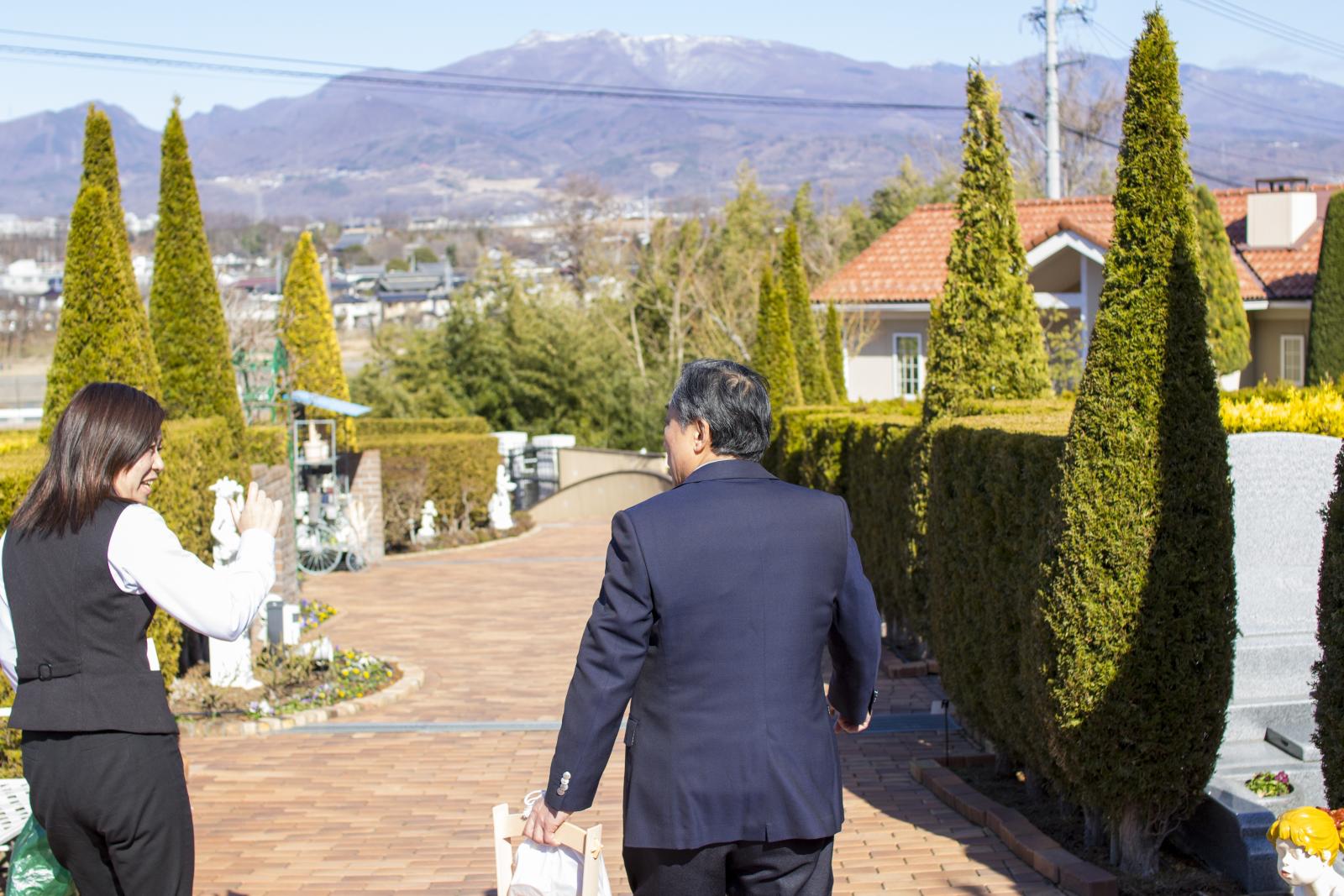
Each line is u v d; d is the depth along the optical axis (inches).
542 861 144.0
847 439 533.6
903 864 239.5
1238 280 861.2
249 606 142.2
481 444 1093.8
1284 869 146.9
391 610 649.6
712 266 1924.2
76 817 138.9
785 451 706.2
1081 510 220.5
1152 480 217.0
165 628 363.6
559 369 1562.5
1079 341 863.1
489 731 370.6
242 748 351.3
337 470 895.7
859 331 1066.7
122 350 383.6
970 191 436.5
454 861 245.9
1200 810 237.9
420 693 434.0
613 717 132.6
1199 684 218.7
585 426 1573.6
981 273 435.8
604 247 2354.8
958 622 301.9
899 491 437.4
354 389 1558.8
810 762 134.2
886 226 2335.1
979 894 221.6
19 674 139.6
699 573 132.6
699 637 132.7
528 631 571.2
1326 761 177.3
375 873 238.4
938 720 366.3
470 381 1571.1
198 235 540.7
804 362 922.7
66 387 379.2
